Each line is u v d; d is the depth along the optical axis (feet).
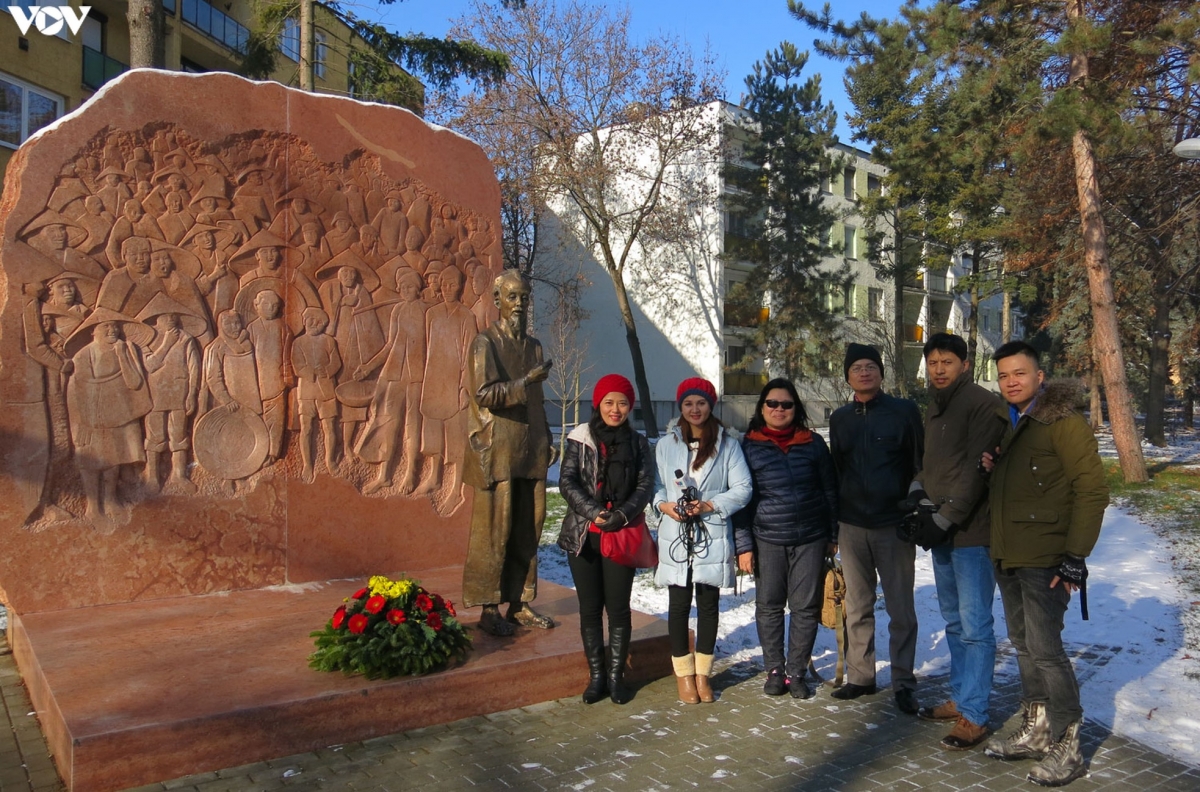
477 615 18.88
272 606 19.31
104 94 19.02
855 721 15.51
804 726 15.21
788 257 100.17
